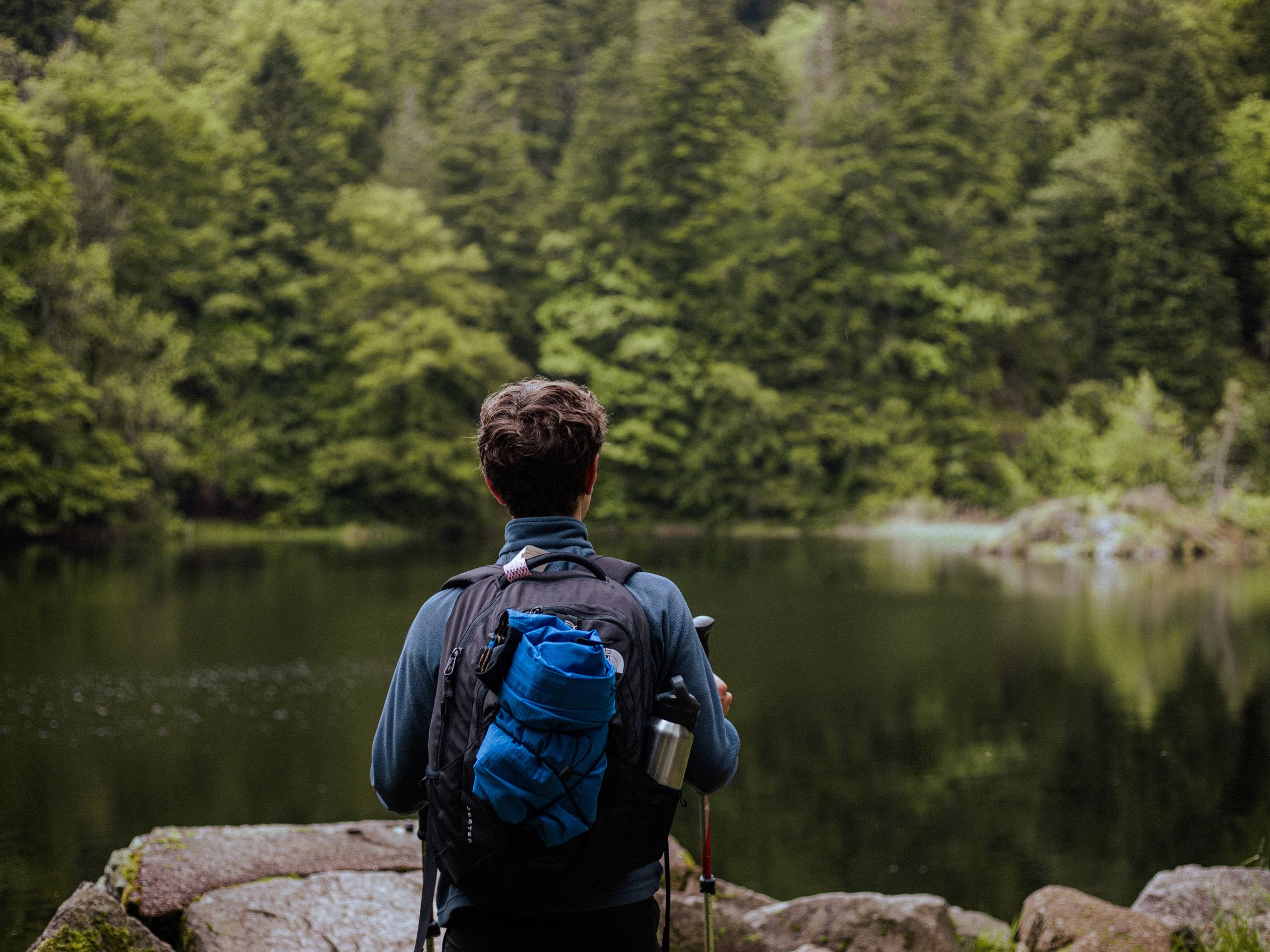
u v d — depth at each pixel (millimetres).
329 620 17953
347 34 52562
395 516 40156
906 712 11852
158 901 3125
